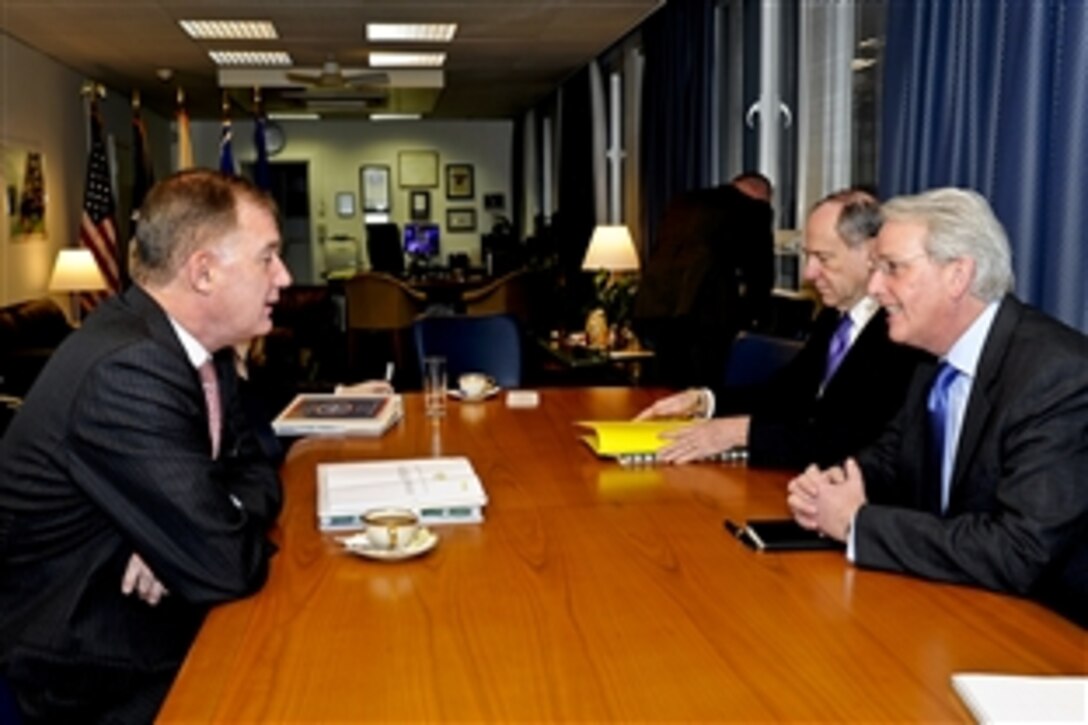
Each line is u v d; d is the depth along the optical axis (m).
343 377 8.23
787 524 1.69
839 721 1.05
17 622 1.54
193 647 1.27
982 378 1.61
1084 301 2.45
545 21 6.99
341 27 7.05
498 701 1.10
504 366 3.64
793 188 5.27
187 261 1.62
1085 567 1.44
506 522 1.77
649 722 1.05
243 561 1.45
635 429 2.30
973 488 1.58
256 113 9.27
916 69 3.15
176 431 1.50
